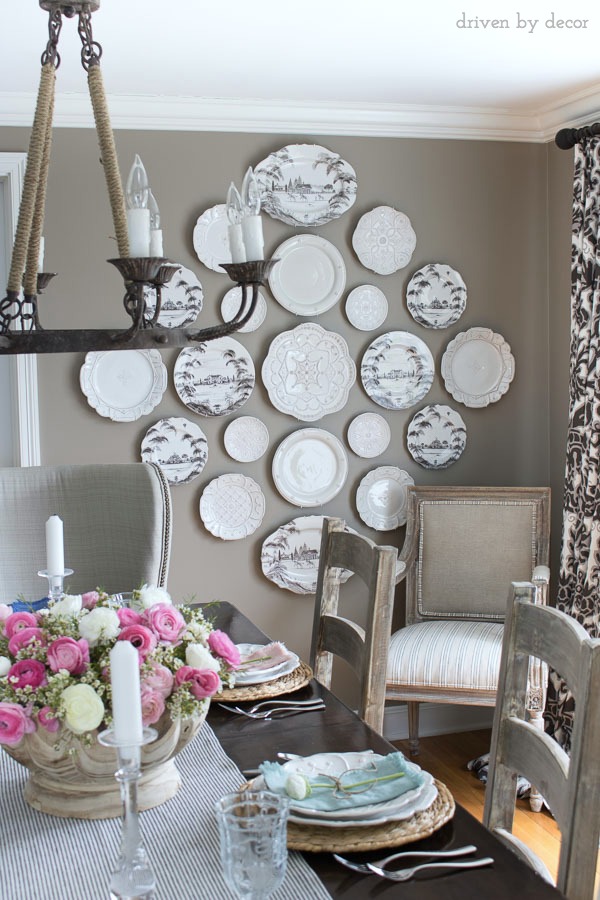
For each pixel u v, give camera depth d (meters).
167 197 3.48
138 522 2.70
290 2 2.48
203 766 1.61
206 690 1.43
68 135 3.36
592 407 3.35
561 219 3.81
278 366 3.61
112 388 3.44
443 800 1.42
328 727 1.76
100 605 1.62
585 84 3.35
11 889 1.24
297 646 3.72
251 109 3.50
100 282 3.42
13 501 2.72
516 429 3.95
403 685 3.20
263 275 1.64
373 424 3.76
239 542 3.63
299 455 3.66
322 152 3.60
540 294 3.93
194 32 2.71
